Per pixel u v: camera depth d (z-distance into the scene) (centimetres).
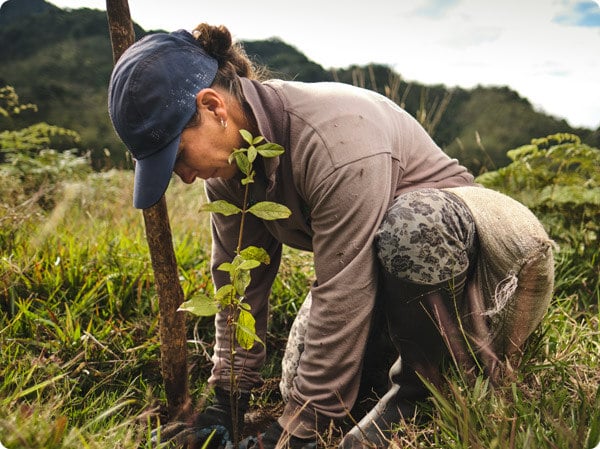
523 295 151
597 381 156
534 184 267
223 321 173
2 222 252
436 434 136
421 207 138
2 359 171
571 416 140
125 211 339
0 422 128
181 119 132
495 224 146
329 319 139
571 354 170
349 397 144
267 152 127
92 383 181
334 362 140
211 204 126
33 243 233
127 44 147
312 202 142
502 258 146
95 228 283
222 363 170
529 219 150
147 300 214
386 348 173
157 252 155
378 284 146
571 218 249
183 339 163
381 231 137
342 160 135
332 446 149
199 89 134
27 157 445
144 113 131
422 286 139
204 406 181
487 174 278
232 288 131
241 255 132
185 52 135
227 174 144
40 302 202
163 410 175
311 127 138
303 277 232
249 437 159
